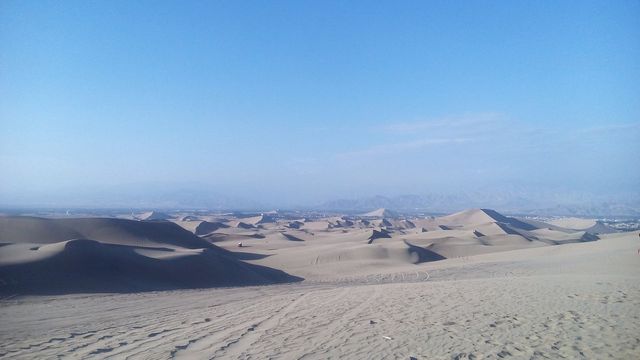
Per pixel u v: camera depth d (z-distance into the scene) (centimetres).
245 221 19800
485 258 6694
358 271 6125
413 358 1000
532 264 5103
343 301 1961
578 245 6844
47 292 2977
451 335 1208
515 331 1243
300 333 1284
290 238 11338
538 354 1020
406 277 4722
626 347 1067
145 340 1234
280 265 6794
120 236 6166
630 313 1464
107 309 2020
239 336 1265
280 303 2017
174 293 2998
